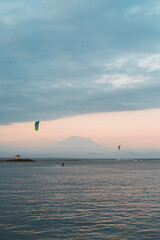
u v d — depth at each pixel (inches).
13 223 757.3
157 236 642.8
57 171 3644.2
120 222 770.8
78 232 676.1
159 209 949.8
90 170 3986.2
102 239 621.3
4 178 2351.1
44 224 747.4
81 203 1067.9
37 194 1320.1
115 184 1840.6
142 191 1448.1
